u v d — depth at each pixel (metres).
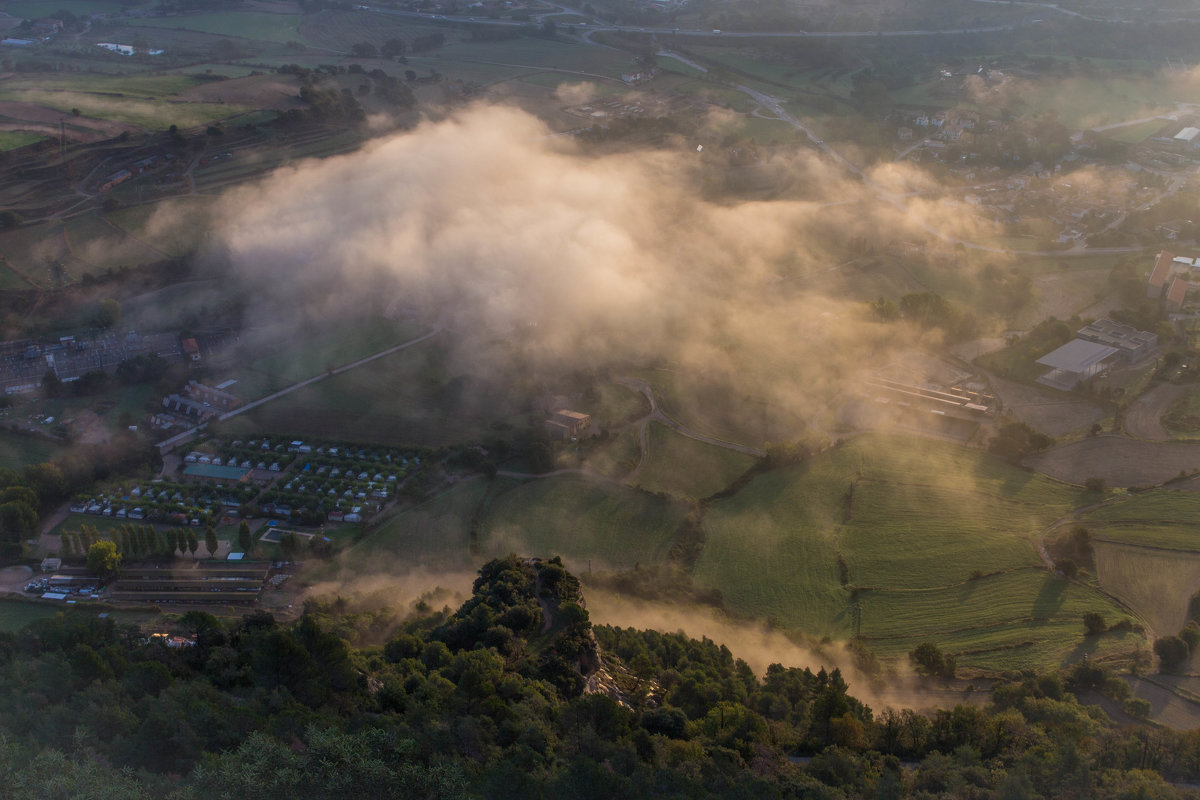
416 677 164.12
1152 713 183.75
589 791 127.75
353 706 154.62
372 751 133.50
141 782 125.50
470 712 150.25
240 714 140.25
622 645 196.88
